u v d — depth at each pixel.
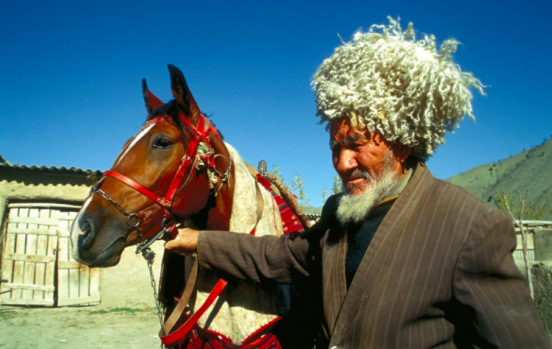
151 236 1.74
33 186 8.83
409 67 1.16
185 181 1.76
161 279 2.03
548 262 3.96
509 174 109.06
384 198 1.31
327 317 1.27
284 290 1.88
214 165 1.84
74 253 1.54
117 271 9.13
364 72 1.21
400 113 1.18
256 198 2.03
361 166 1.28
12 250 8.78
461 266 1.06
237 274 1.69
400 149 1.29
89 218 1.59
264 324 1.77
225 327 1.79
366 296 1.15
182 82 1.77
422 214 1.17
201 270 1.85
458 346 1.15
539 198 81.94
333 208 1.49
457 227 1.09
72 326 7.18
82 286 9.03
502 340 0.99
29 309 8.49
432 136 1.26
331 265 1.33
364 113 1.21
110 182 1.66
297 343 1.80
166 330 1.67
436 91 1.17
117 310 8.68
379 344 1.11
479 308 1.02
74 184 9.13
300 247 1.59
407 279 1.12
